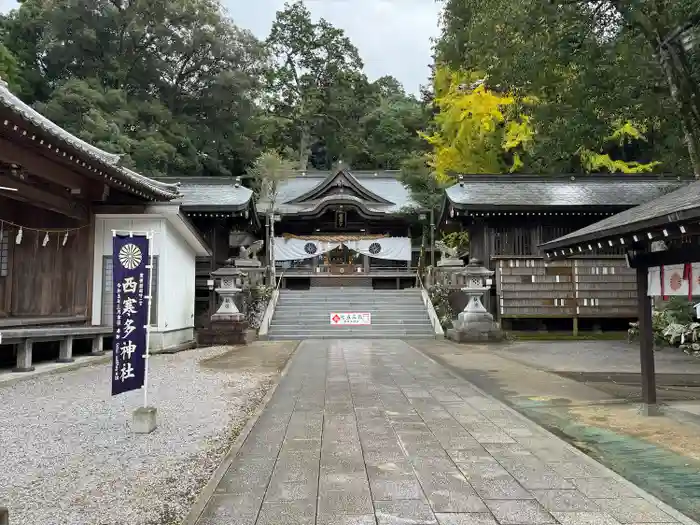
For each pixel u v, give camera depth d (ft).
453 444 16.31
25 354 30.89
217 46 113.80
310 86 168.14
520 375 30.78
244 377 30.17
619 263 58.29
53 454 15.75
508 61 38.78
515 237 62.80
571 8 35.63
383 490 12.51
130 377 18.51
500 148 81.87
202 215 65.00
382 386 26.71
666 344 45.60
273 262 81.61
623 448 16.30
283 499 12.01
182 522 10.96
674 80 35.32
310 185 115.24
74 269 44.29
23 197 35.45
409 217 93.76
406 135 151.64
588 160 78.84
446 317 58.34
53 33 102.83
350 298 64.49
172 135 108.78
